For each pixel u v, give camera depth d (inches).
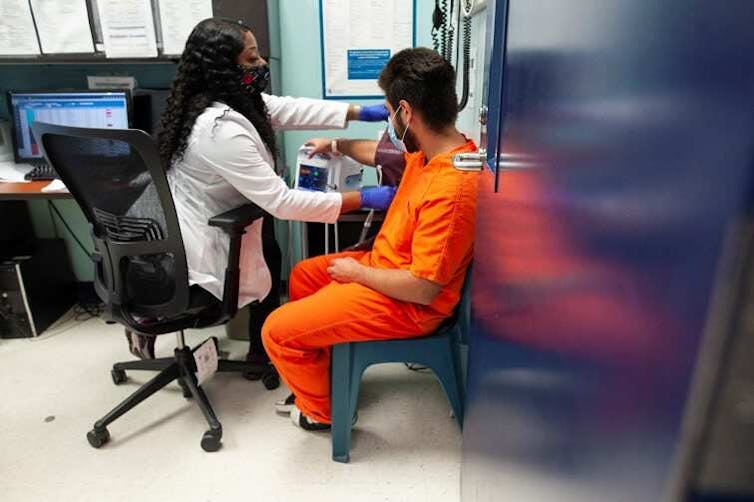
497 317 34.4
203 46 58.6
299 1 88.7
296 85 93.5
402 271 55.1
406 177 60.3
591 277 18.4
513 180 30.1
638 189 14.8
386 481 58.9
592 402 18.4
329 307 56.2
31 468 60.9
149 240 57.4
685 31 12.4
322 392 61.7
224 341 90.3
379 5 88.4
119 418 69.2
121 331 94.0
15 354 86.0
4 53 80.7
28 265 89.9
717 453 12.2
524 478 27.3
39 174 84.2
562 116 21.3
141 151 51.0
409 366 81.8
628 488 15.7
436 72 52.6
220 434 63.6
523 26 28.0
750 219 10.5
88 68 92.3
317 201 63.2
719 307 11.4
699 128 11.9
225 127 57.7
